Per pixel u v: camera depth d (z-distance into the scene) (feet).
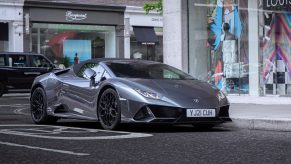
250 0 46.16
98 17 103.09
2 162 17.87
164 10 50.16
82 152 19.92
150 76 29.04
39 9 97.25
